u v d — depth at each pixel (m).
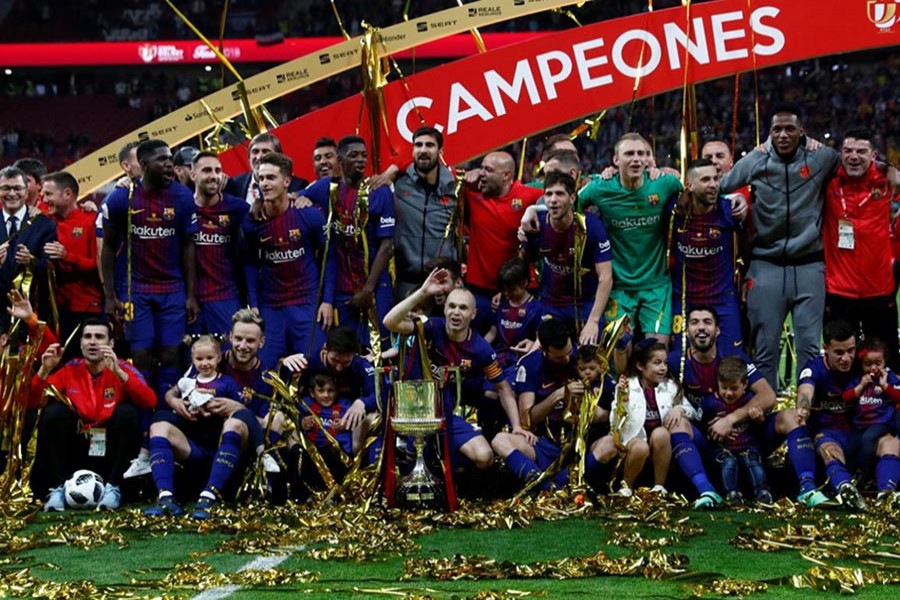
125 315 7.70
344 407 7.10
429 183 7.97
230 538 5.88
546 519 6.26
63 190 8.01
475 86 8.66
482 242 7.95
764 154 7.55
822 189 7.58
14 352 7.18
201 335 7.30
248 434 6.77
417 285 7.94
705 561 5.29
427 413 6.44
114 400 7.06
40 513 6.64
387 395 6.58
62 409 7.02
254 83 8.98
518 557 5.41
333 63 8.92
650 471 7.01
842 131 33.06
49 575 5.13
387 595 4.70
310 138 8.89
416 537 5.86
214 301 7.78
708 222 7.48
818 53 8.45
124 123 37.03
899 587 4.82
